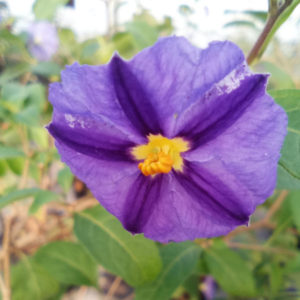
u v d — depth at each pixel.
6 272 0.06
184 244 0.05
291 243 0.07
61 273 0.06
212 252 0.06
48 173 0.07
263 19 0.06
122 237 0.05
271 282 0.06
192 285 0.07
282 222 0.06
